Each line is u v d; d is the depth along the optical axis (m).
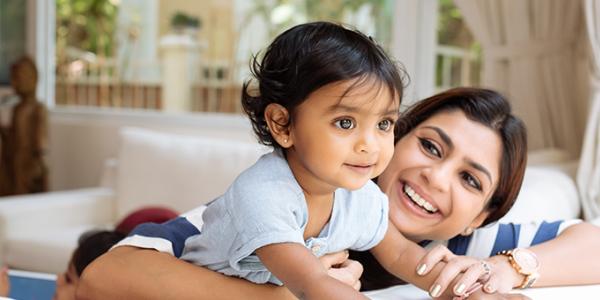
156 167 3.26
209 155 3.20
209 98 4.10
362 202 0.92
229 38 4.04
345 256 0.96
